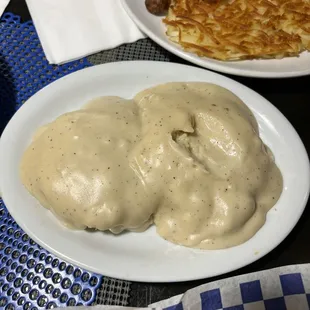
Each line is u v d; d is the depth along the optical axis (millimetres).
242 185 256
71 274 253
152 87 305
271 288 246
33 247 262
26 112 283
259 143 271
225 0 373
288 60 337
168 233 250
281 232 254
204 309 240
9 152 269
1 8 376
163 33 344
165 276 233
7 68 340
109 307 236
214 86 302
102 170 242
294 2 373
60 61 341
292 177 277
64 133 261
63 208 241
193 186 247
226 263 239
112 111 273
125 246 249
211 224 248
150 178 245
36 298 245
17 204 251
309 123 320
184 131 257
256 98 303
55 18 363
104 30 361
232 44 328
